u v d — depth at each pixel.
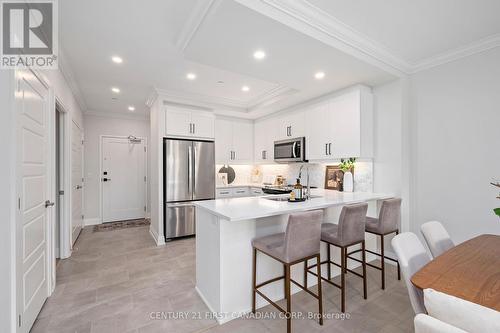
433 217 2.77
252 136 5.33
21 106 1.63
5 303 1.40
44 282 2.12
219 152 4.88
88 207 5.10
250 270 2.07
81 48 2.49
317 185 4.04
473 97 2.48
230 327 1.84
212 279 2.04
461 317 0.71
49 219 2.28
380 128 3.12
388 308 2.06
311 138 3.76
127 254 3.36
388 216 2.42
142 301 2.18
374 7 1.87
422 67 2.85
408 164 2.97
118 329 1.80
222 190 4.84
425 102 2.84
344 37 2.18
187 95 4.05
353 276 2.67
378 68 2.64
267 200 2.54
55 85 2.52
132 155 5.61
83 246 3.71
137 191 5.67
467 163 2.52
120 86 3.64
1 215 1.37
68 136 3.28
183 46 2.23
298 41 2.07
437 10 1.91
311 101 3.84
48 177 2.26
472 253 1.40
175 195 3.99
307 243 1.81
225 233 1.94
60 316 1.95
